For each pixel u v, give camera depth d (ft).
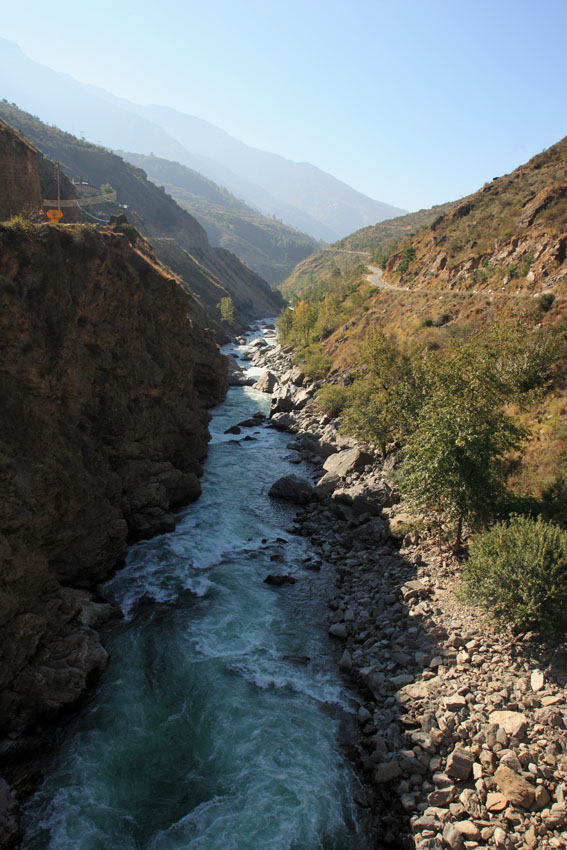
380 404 128.77
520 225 221.46
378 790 50.39
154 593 82.99
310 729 57.93
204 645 71.46
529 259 196.03
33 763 53.26
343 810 48.73
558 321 144.36
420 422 89.10
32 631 60.08
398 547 94.27
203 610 79.20
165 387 118.32
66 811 48.24
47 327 77.97
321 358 247.91
